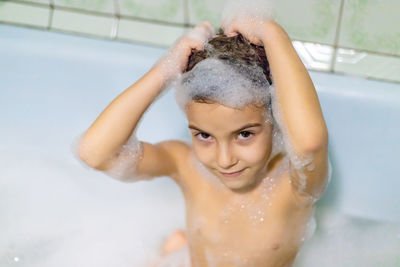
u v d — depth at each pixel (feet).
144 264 3.94
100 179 4.37
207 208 3.13
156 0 4.09
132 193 4.34
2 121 4.32
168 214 4.29
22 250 3.96
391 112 3.78
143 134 4.31
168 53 2.69
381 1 3.85
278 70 2.43
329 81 3.82
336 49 4.00
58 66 4.04
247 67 2.40
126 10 4.16
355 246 4.05
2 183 4.29
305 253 3.97
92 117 4.24
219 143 2.45
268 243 3.07
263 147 2.52
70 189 4.33
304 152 2.34
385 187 4.05
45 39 4.00
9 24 4.21
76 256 3.98
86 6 4.18
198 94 2.33
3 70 4.08
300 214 3.09
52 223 4.16
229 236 3.11
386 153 3.92
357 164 4.02
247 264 3.16
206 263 3.24
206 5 4.07
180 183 3.24
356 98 3.77
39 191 4.31
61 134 4.34
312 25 3.97
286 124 2.38
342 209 4.16
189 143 3.27
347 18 3.92
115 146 2.60
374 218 4.14
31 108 4.25
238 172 2.57
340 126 3.89
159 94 2.70
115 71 4.00
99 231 4.15
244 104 2.35
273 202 3.02
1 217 4.13
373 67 3.97
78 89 4.13
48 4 4.19
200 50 2.59
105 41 4.05
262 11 2.69
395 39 3.92
